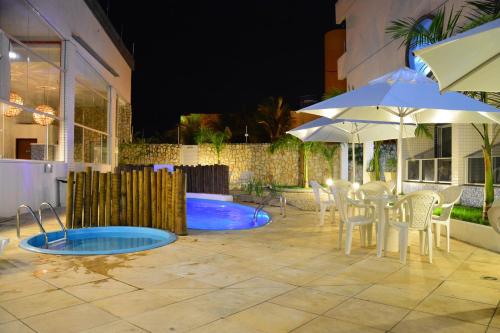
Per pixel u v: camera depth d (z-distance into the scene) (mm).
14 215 8867
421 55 3492
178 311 3232
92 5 13508
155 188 7113
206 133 22531
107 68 15977
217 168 15344
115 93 18281
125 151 21688
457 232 6641
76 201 7262
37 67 10625
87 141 14344
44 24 10023
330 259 5105
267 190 17391
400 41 12719
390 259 5145
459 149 9938
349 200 5574
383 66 14141
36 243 6168
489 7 7133
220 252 5410
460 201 10008
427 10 11102
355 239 6461
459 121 6531
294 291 3787
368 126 9102
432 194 4953
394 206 5293
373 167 15492
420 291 3836
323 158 20609
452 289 3908
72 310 3229
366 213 6270
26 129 11008
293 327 2943
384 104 5121
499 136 9500
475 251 5691
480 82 3809
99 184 7301
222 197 12500
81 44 12547
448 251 5605
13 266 4582
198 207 12695
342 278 4246
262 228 7477
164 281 4047
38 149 10898
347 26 18109
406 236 4992
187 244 5918
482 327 2982
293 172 21281
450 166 10852
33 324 2943
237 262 4871
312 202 12562
